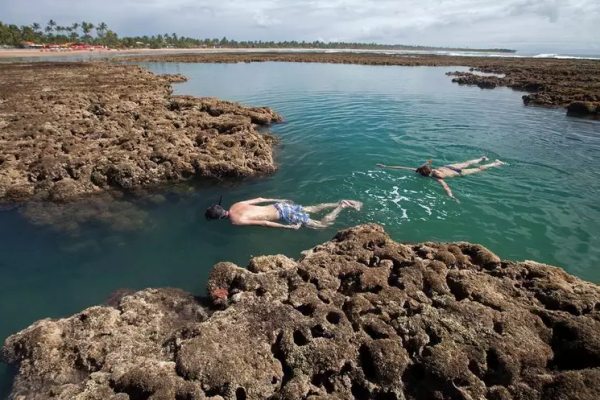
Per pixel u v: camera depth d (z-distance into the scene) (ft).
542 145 59.72
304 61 244.63
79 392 17.98
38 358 20.42
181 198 43.57
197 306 24.85
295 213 37.88
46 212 39.75
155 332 22.30
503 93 115.85
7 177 44.01
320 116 81.25
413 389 18.02
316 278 24.76
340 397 17.93
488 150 56.95
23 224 37.86
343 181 46.68
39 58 255.09
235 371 18.39
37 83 109.91
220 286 25.77
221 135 58.44
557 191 43.32
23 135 55.67
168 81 131.03
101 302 27.61
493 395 17.03
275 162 53.78
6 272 30.91
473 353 18.62
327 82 138.72
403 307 22.13
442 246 27.96
